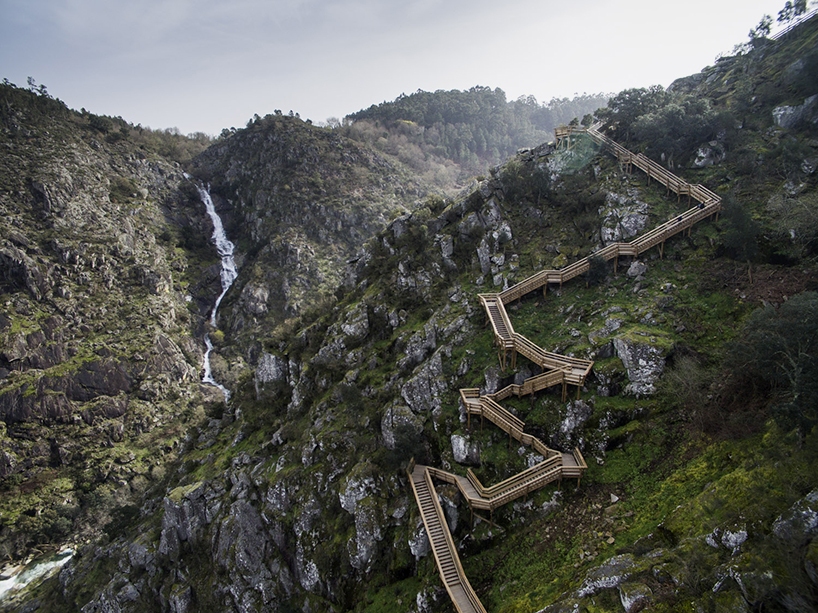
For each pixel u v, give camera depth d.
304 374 60.38
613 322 41.50
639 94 63.50
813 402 24.55
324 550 43.78
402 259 62.91
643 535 28.31
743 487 24.73
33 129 155.38
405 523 40.25
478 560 34.81
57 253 121.25
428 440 44.06
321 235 149.62
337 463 47.94
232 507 51.66
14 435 95.19
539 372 42.28
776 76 56.28
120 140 183.62
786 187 45.06
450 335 50.00
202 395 114.25
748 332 30.16
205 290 146.62
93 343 111.19
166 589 52.22
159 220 160.50
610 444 35.12
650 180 54.56
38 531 83.62
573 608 24.77
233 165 188.62
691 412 33.62
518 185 61.25
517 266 52.94
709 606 20.98
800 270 37.88
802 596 18.97
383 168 181.75
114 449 97.38
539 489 35.31
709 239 44.81
